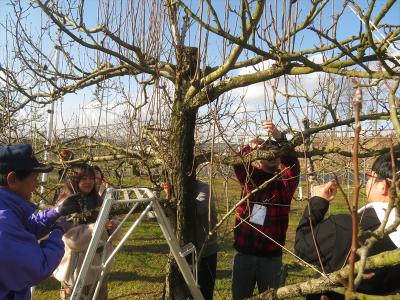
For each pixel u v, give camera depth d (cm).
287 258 595
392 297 123
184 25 241
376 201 204
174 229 256
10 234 206
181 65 247
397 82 119
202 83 232
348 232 211
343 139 305
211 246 341
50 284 533
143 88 296
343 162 303
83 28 247
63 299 304
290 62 209
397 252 140
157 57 266
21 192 229
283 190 331
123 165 350
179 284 263
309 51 230
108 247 300
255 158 244
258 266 341
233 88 227
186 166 251
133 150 303
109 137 387
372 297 125
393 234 190
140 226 821
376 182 204
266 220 333
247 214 332
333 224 219
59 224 241
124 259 633
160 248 697
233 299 348
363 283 192
